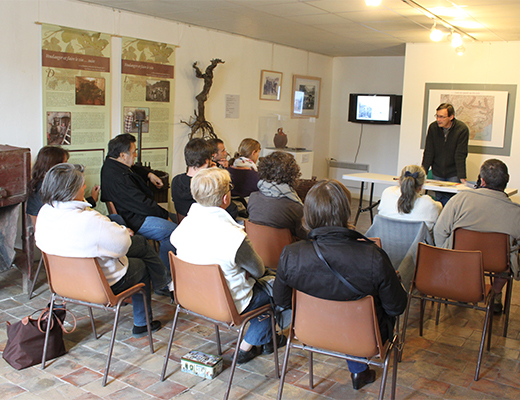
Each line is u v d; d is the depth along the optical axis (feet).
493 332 10.96
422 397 8.21
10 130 13.62
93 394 8.04
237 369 8.99
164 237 12.25
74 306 11.59
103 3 15.28
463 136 17.94
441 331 10.96
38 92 14.16
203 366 8.65
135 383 8.41
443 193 17.89
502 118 20.39
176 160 19.44
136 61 17.02
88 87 15.51
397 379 8.77
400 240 10.92
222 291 7.52
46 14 14.06
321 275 6.40
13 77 13.52
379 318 6.74
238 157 16.28
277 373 8.75
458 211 10.51
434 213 10.97
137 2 15.08
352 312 6.52
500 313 12.04
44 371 8.70
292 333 7.34
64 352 9.32
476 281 8.91
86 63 15.33
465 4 13.93
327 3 14.57
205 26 19.48
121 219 11.77
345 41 22.52
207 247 7.71
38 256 15.17
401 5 14.42
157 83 17.98
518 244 10.43
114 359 9.21
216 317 7.76
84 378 8.52
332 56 29.22
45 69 14.23
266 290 8.57
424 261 9.38
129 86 16.89
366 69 28.63
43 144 14.46
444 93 21.36
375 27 18.35
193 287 7.83
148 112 17.81
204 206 7.94
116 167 12.26
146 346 9.78
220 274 7.44
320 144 29.66
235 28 19.85
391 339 7.14
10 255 11.91
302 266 6.48
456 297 9.18
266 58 23.61
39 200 11.69
